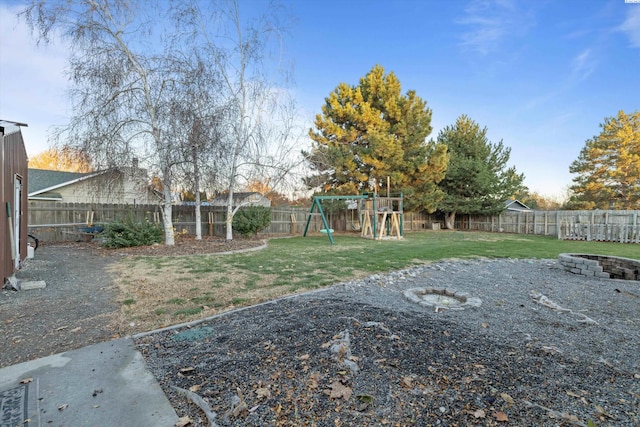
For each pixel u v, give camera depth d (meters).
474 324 3.05
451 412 1.72
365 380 2.01
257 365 2.20
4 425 1.62
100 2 7.77
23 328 3.01
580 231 12.86
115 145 7.92
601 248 9.80
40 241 9.98
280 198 12.53
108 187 8.83
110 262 6.54
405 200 15.95
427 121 15.52
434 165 15.55
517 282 4.97
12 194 5.21
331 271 5.69
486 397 1.85
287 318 3.11
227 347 2.50
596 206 20.69
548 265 6.57
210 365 2.23
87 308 3.60
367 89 15.51
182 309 3.55
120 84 7.89
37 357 2.41
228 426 1.61
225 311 3.45
